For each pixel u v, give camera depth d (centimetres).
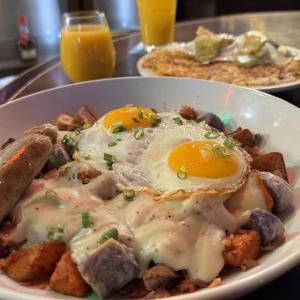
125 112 23
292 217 17
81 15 34
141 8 40
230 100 25
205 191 17
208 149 19
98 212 17
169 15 40
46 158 19
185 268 15
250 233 16
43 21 71
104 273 14
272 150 22
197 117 25
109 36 33
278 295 14
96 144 22
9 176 17
